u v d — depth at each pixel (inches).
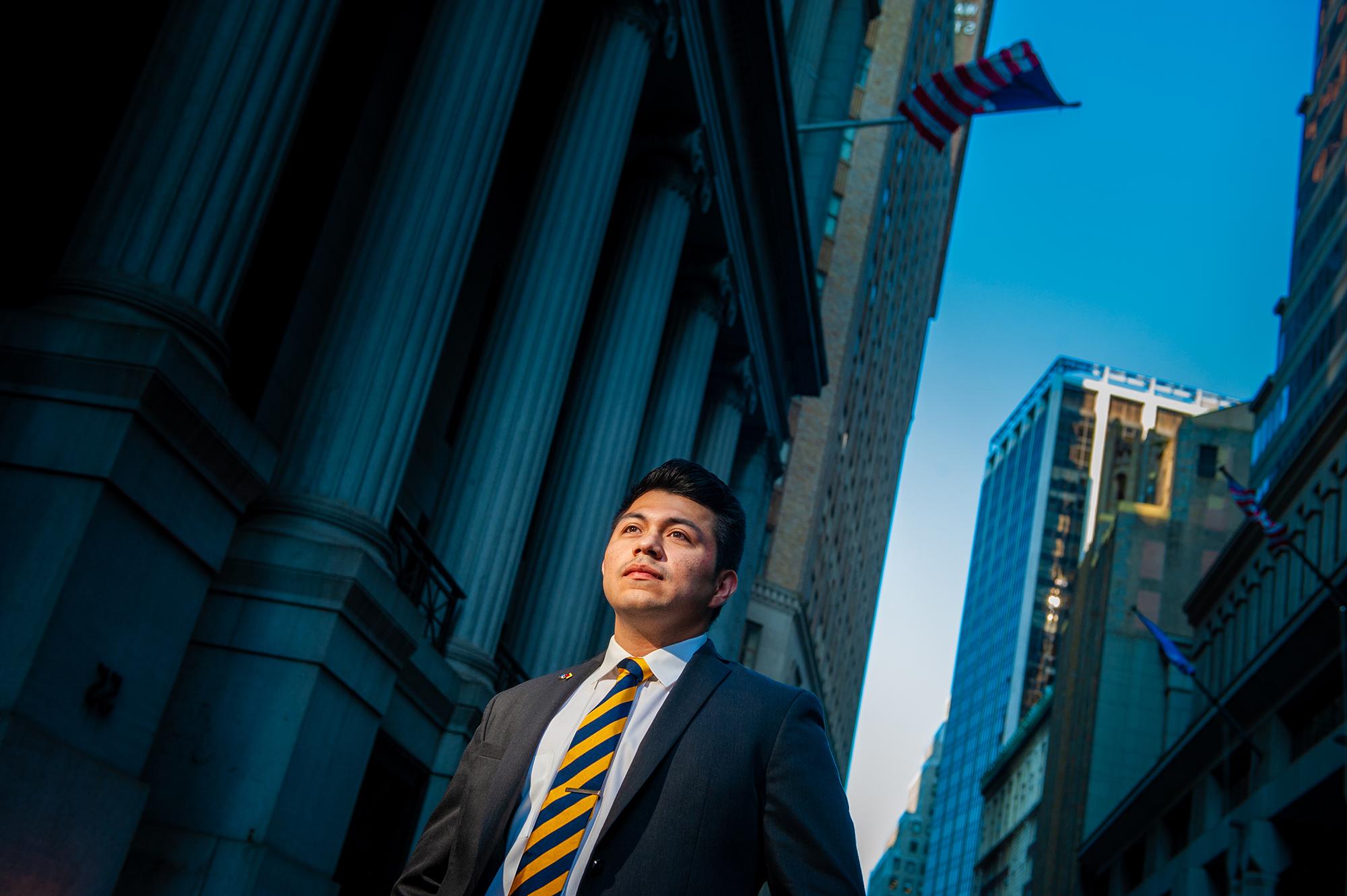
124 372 301.3
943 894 5910.4
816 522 2138.3
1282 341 2082.9
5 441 295.9
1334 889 1393.9
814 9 1473.9
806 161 1567.4
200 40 352.2
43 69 410.0
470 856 92.4
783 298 1065.5
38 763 271.3
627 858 88.2
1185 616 2593.5
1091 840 2354.8
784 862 90.0
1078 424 7229.3
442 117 475.2
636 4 661.3
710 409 1037.8
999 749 5925.2
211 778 353.4
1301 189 2133.4
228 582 378.0
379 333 435.5
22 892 270.5
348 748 403.9
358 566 381.4
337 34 537.0
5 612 279.4
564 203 612.1
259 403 481.1
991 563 7539.4
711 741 93.6
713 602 105.5
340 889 445.7
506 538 551.5
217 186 342.3
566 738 97.6
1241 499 1222.3
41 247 397.1
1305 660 1381.6
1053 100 805.9
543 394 576.1
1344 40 2009.1
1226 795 1637.6
